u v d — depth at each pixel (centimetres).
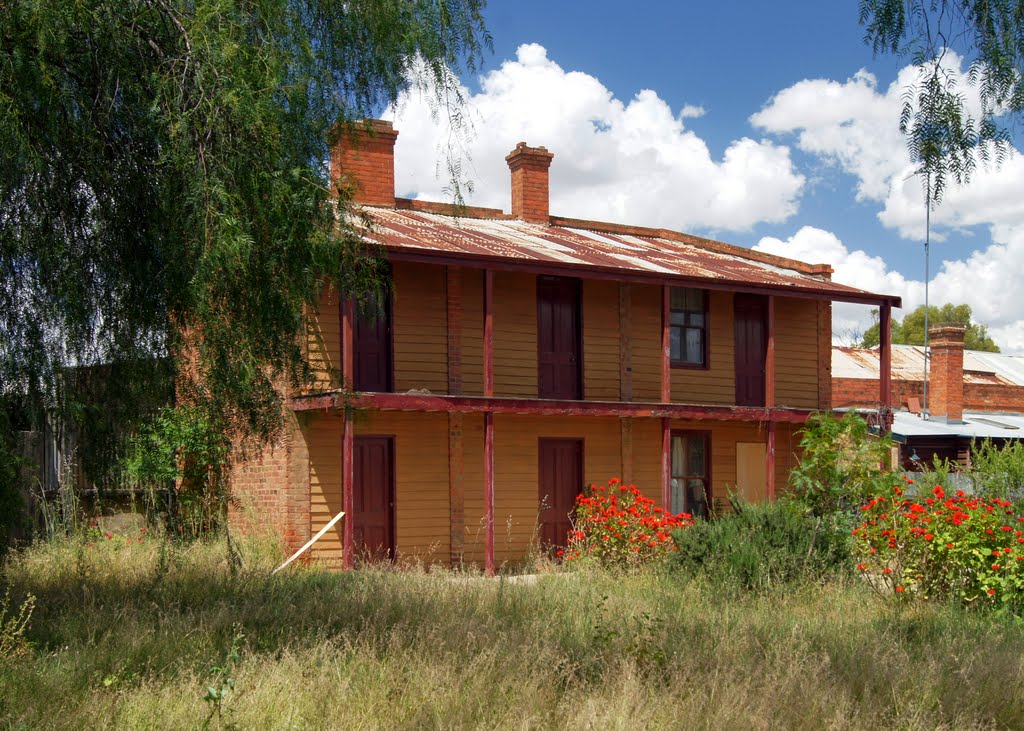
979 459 2256
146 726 645
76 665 780
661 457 2108
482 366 1969
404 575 1345
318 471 1786
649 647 862
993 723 696
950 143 647
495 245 1944
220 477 1503
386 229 1873
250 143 833
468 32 928
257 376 897
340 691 716
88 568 1307
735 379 2278
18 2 788
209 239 790
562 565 1633
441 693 711
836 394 3316
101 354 889
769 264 2564
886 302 2264
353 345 1847
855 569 1289
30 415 895
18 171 819
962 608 1145
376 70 931
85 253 873
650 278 1989
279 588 1174
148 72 848
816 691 732
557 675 781
